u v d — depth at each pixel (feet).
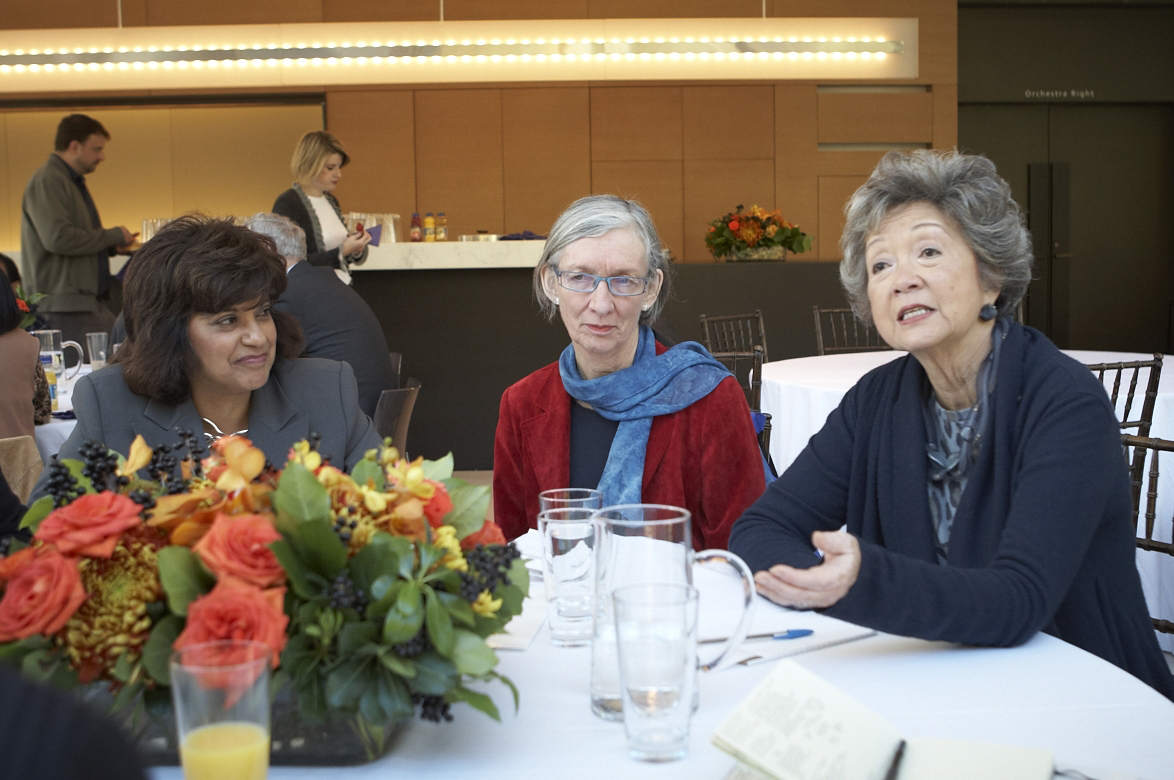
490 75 21.83
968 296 3.87
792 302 17.74
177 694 1.97
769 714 2.22
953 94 23.57
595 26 21.39
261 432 5.23
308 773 2.36
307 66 21.56
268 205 23.43
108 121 23.13
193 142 23.20
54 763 0.92
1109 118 25.88
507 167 23.15
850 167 23.65
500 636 3.28
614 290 5.12
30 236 16.11
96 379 5.01
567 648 3.22
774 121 23.39
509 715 2.68
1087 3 24.91
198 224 4.96
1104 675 2.92
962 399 4.07
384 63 21.57
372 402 10.89
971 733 2.54
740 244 18.06
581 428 5.43
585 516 3.30
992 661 3.05
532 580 3.94
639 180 23.34
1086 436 3.58
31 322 11.69
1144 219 26.17
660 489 5.24
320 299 10.80
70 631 2.24
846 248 4.23
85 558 2.30
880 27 21.94
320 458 2.59
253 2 22.17
